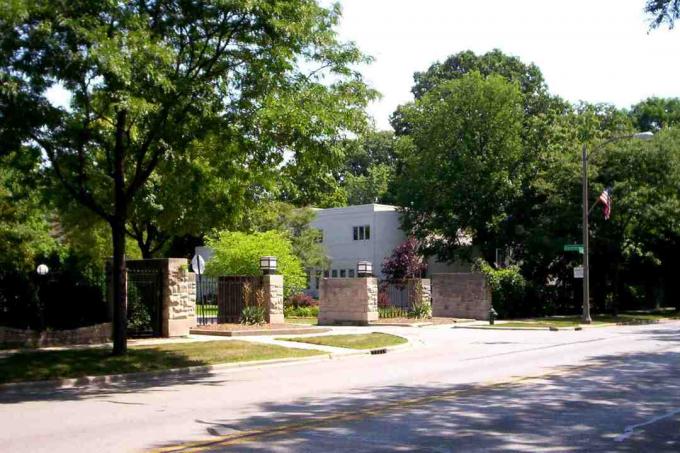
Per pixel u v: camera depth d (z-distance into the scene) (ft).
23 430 33.09
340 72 63.05
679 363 59.00
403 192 176.96
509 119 170.19
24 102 48.52
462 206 173.58
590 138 174.29
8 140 49.32
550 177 150.20
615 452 27.89
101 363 56.90
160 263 79.56
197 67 59.62
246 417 35.55
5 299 74.13
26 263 76.79
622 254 137.90
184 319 80.38
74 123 54.85
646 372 52.95
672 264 163.94
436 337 93.61
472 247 178.91
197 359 62.08
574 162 140.67
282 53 57.31
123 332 61.21
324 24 61.62
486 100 169.78
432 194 175.11
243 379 53.78
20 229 79.05
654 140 136.87
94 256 98.58
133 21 51.70
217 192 71.56
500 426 32.73
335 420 34.24
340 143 62.13
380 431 31.55
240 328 88.58
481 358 65.10
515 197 168.45
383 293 142.41
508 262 178.19
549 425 32.99
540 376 50.78
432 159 174.29
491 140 171.32
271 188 65.72
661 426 32.91
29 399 44.83
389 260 170.19
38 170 57.62
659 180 135.13
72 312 77.87
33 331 68.13
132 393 46.80
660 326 119.34
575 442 29.53
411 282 126.00
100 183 70.69
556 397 41.22
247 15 55.98
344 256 189.78
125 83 48.91
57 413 38.32
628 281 172.96
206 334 86.02
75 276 78.89
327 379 51.88
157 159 59.93
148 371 56.34
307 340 80.43
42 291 76.48
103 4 50.37
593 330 108.27
